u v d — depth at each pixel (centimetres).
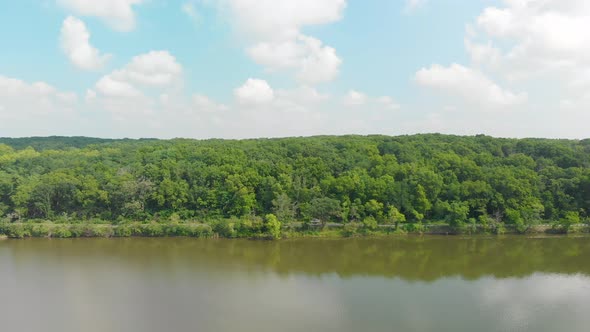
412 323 5603
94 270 7944
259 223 10119
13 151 17625
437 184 10738
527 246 9306
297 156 13538
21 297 6669
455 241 9781
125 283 7238
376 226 10231
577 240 9731
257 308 6131
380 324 5584
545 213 10781
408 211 10669
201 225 10525
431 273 7581
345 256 8725
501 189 10719
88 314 6012
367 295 6575
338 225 10656
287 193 10994
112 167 13100
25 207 11162
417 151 14200
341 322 5656
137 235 10519
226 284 7138
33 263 8388
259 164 12300
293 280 7300
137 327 5594
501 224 10262
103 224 10844
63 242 10044
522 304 6166
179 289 6925
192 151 14688
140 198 11138
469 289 6775
